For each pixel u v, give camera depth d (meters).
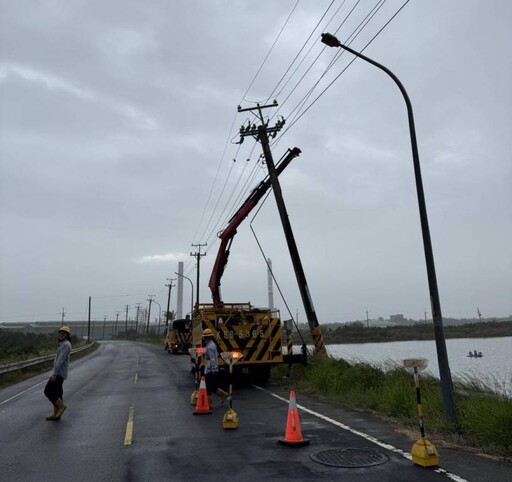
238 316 17.03
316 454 7.30
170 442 8.34
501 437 7.47
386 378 13.74
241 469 6.61
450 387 8.74
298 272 20.41
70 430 9.68
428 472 6.25
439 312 8.95
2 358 30.28
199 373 14.54
